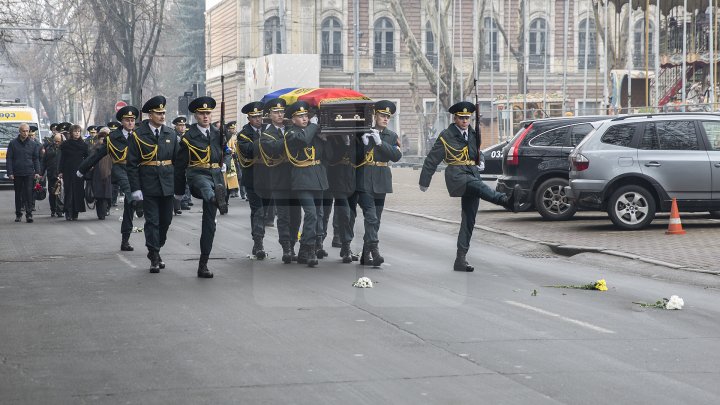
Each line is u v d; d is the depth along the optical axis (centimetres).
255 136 1570
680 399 772
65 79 8744
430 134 5831
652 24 6269
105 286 1344
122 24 6344
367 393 786
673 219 1920
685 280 1407
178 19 9731
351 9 6850
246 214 2542
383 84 6881
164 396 780
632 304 1204
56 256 1695
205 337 998
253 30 6781
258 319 1092
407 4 6850
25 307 1187
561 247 1744
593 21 6781
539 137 2278
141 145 1471
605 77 4209
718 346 966
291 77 3616
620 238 1859
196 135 1430
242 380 827
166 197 1497
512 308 1166
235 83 6838
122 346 962
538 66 6831
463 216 1481
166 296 1254
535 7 6794
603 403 759
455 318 1099
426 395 780
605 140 2012
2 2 5019
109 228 2205
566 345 963
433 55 6875
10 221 2433
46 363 895
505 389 798
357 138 1444
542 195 2239
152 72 9081
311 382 820
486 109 5666
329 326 1052
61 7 6975
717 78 4247
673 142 1989
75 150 2420
